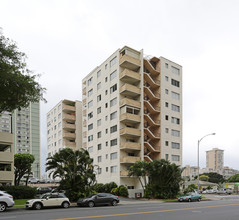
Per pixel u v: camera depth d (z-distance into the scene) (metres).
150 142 46.19
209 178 120.56
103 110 49.28
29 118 108.25
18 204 25.39
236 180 121.81
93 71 54.34
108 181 45.25
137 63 45.50
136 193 36.31
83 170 29.36
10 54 22.31
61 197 22.95
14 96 23.64
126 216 16.31
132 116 43.44
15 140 101.94
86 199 23.97
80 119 67.94
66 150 29.02
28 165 45.78
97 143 50.09
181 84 51.22
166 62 49.16
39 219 14.93
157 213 18.12
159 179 35.47
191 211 19.66
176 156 47.47
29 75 24.30
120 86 45.12
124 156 43.34
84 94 57.75
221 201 33.19
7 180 33.19
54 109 74.50
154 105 47.72
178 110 49.75
